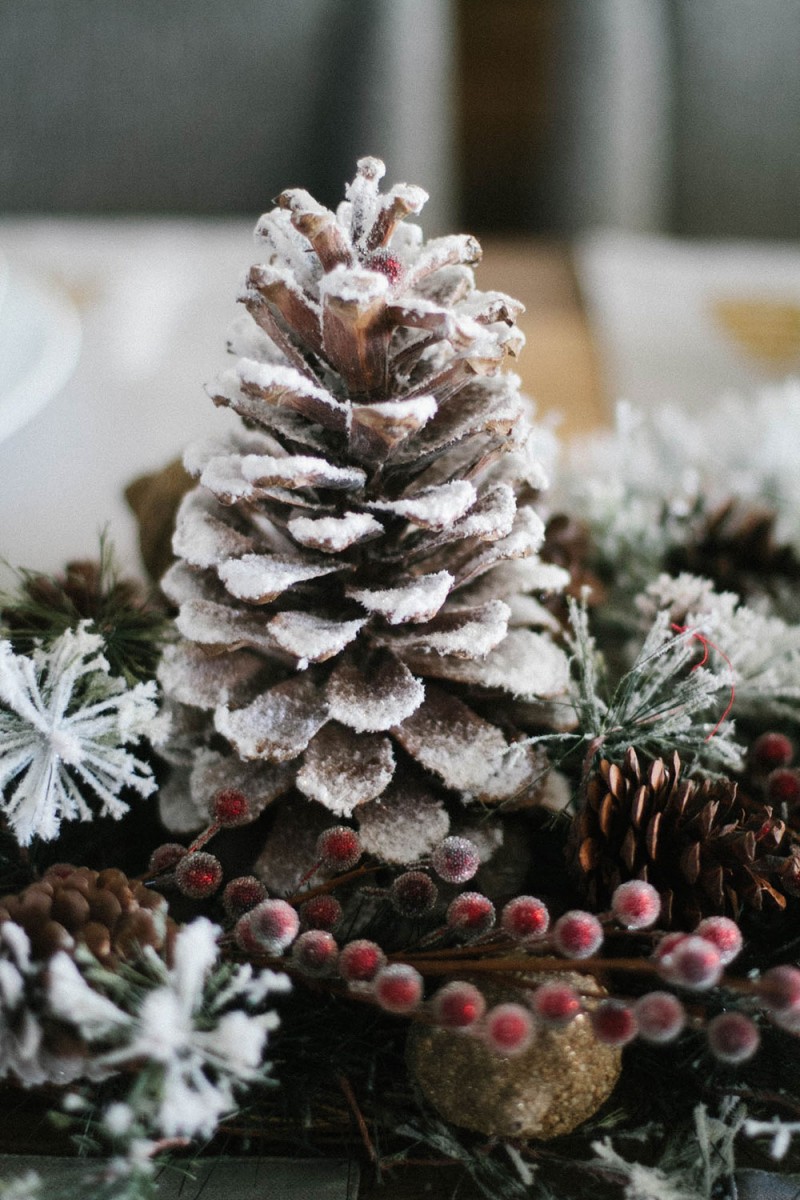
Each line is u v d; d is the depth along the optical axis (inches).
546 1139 14.1
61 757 14.7
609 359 29.3
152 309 31.1
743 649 16.7
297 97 53.4
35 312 25.5
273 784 15.3
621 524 19.6
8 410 23.0
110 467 24.8
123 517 23.2
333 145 53.0
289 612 14.9
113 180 53.2
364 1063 14.4
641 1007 12.8
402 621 14.2
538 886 15.5
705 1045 14.3
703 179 53.7
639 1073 14.5
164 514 18.1
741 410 22.5
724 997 14.1
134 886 14.1
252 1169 13.9
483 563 15.1
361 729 14.6
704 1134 13.4
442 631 15.3
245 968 13.0
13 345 24.7
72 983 12.4
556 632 16.9
